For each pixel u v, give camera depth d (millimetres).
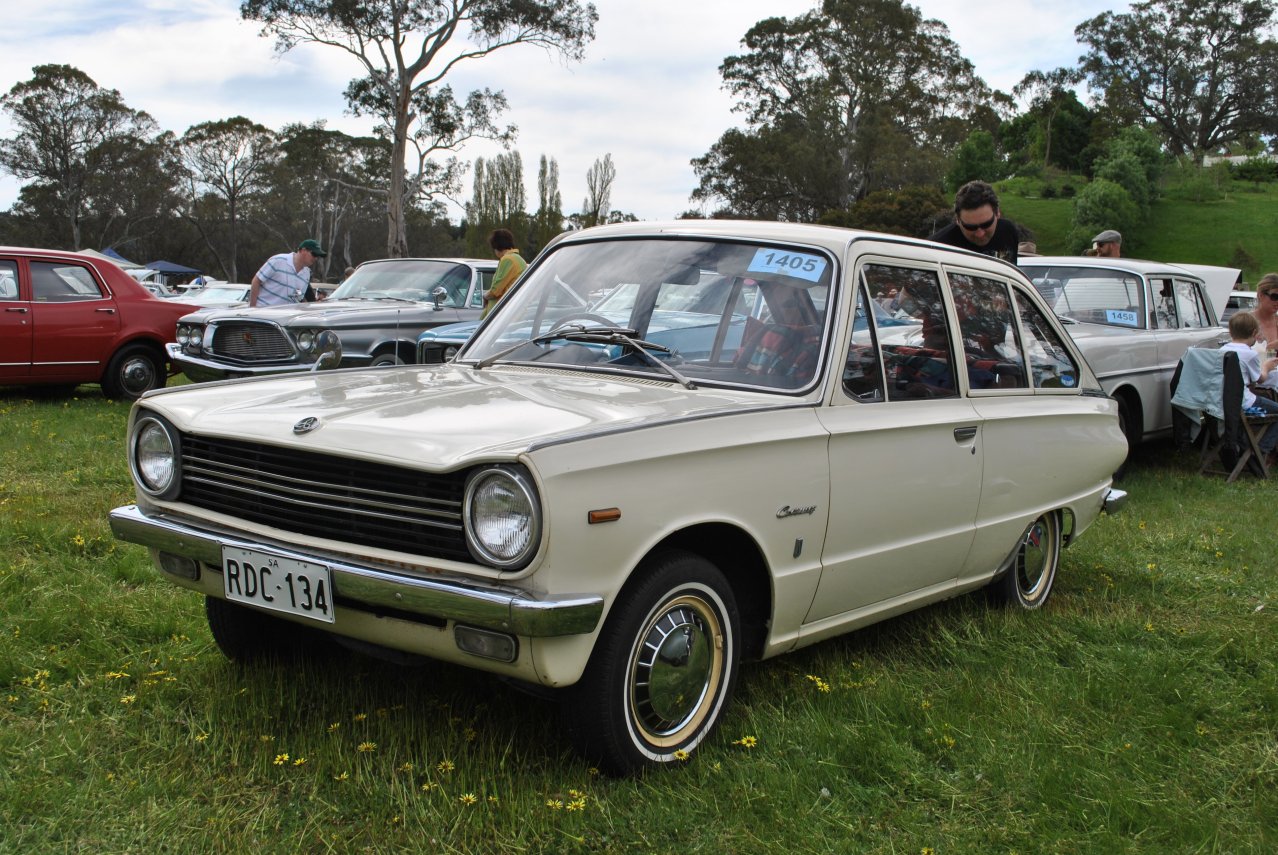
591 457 2723
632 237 4152
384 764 3037
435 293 10383
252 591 3023
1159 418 9102
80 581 4578
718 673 3258
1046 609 4941
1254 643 4547
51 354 10516
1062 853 2846
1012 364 4535
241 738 3184
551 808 2820
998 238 6402
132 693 3525
